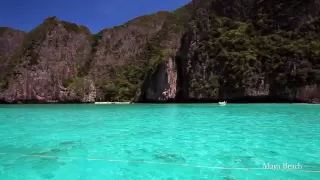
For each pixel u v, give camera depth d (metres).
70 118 22.36
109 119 20.88
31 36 85.19
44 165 7.60
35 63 74.06
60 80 76.00
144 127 15.30
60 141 11.12
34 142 10.96
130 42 101.56
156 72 58.91
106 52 95.50
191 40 56.09
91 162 7.84
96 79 87.75
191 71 53.31
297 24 50.19
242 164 7.33
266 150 8.85
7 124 17.86
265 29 53.06
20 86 70.44
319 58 42.06
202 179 6.27
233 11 61.56
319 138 10.77
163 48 92.88
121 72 89.94
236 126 14.80
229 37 52.06
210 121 17.61
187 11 107.06
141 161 7.86
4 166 7.54
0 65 85.62
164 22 106.69
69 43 85.62
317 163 7.32
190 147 9.58
